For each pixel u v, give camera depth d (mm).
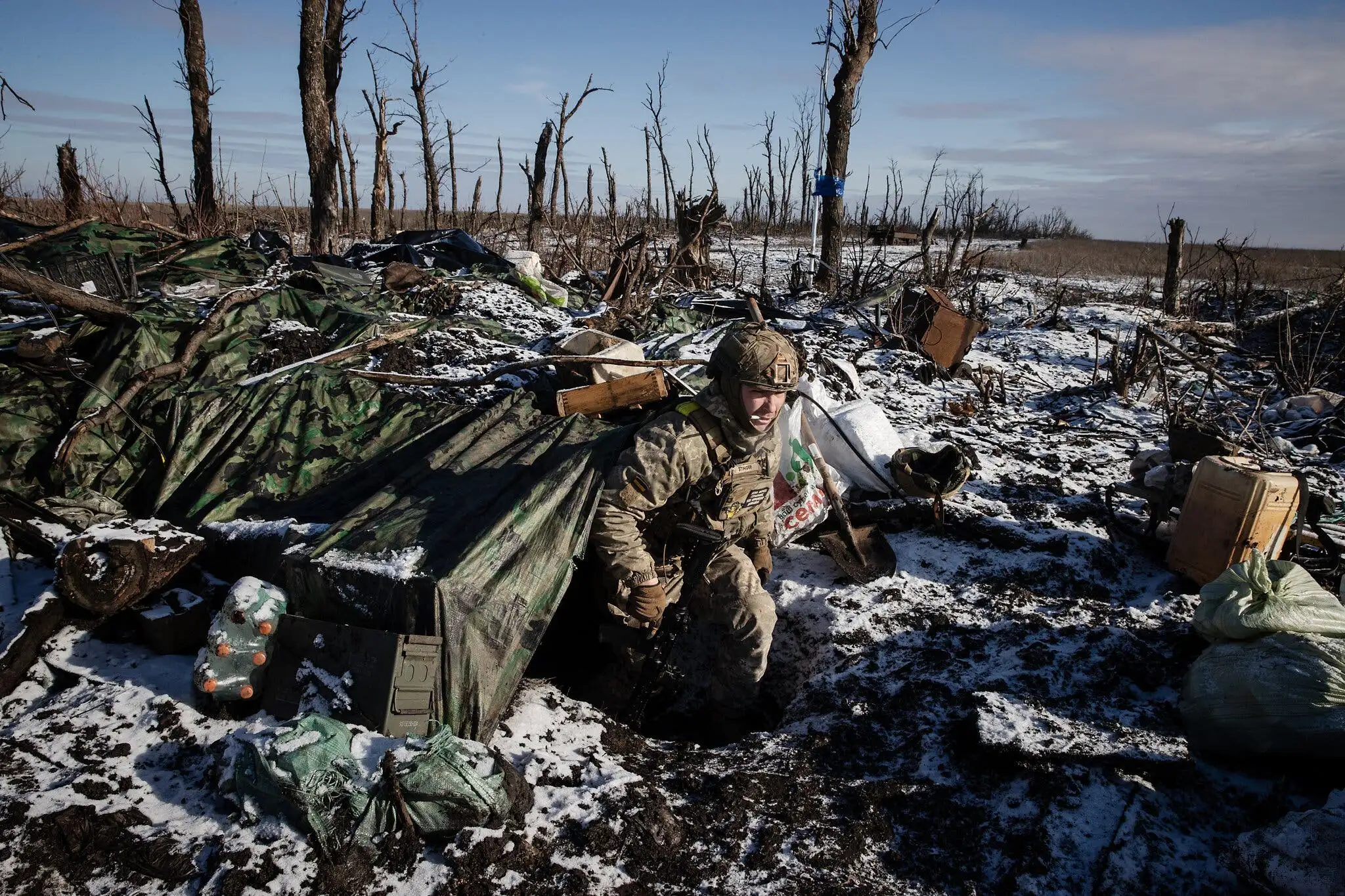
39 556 3412
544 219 19562
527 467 3355
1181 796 2668
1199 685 2895
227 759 2352
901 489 4457
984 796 2691
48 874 2146
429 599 2662
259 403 3963
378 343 5059
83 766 2467
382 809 2285
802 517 4066
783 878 2354
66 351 4176
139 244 6977
